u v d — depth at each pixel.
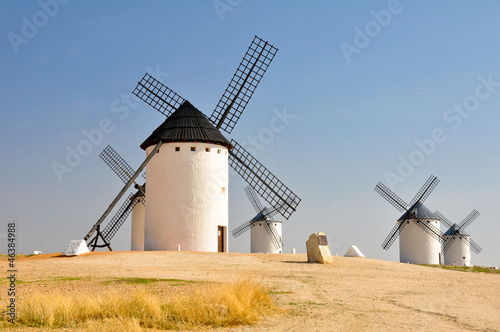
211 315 13.47
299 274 26.64
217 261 31.78
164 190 40.41
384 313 15.29
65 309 13.55
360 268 30.88
